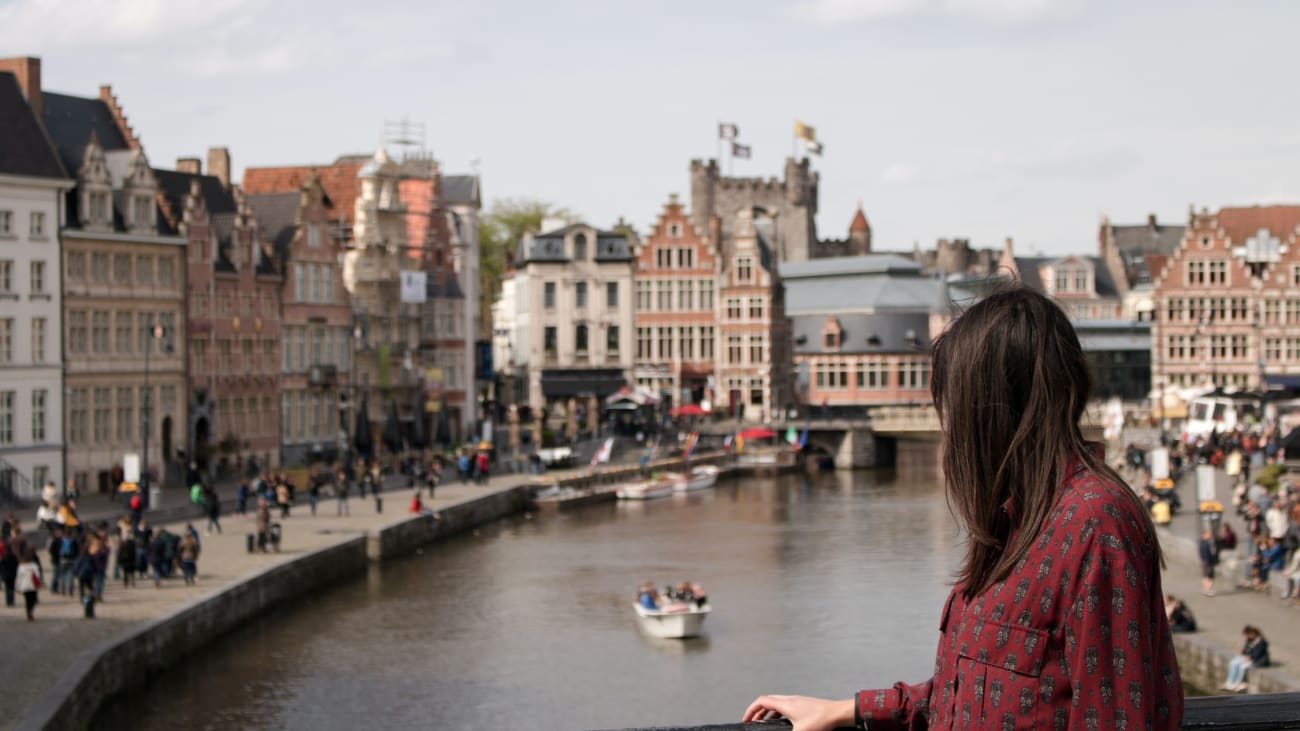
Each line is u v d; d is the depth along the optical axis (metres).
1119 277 178.62
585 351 146.12
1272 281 142.50
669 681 48.59
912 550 78.50
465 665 50.31
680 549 80.25
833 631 56.31
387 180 122.38
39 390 82.31
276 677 47.59
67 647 39.94
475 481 102.38
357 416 112.75
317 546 64.75
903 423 137.88
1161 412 110.12
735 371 146.88
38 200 82.62
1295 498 55.00
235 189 103.94
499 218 192.12
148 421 86.81
